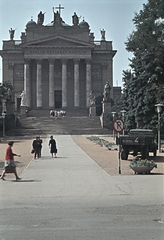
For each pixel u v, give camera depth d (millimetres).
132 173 23953
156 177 21984
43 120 92500
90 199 16172
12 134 79000
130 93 60031
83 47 116812
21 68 123438
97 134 81875
